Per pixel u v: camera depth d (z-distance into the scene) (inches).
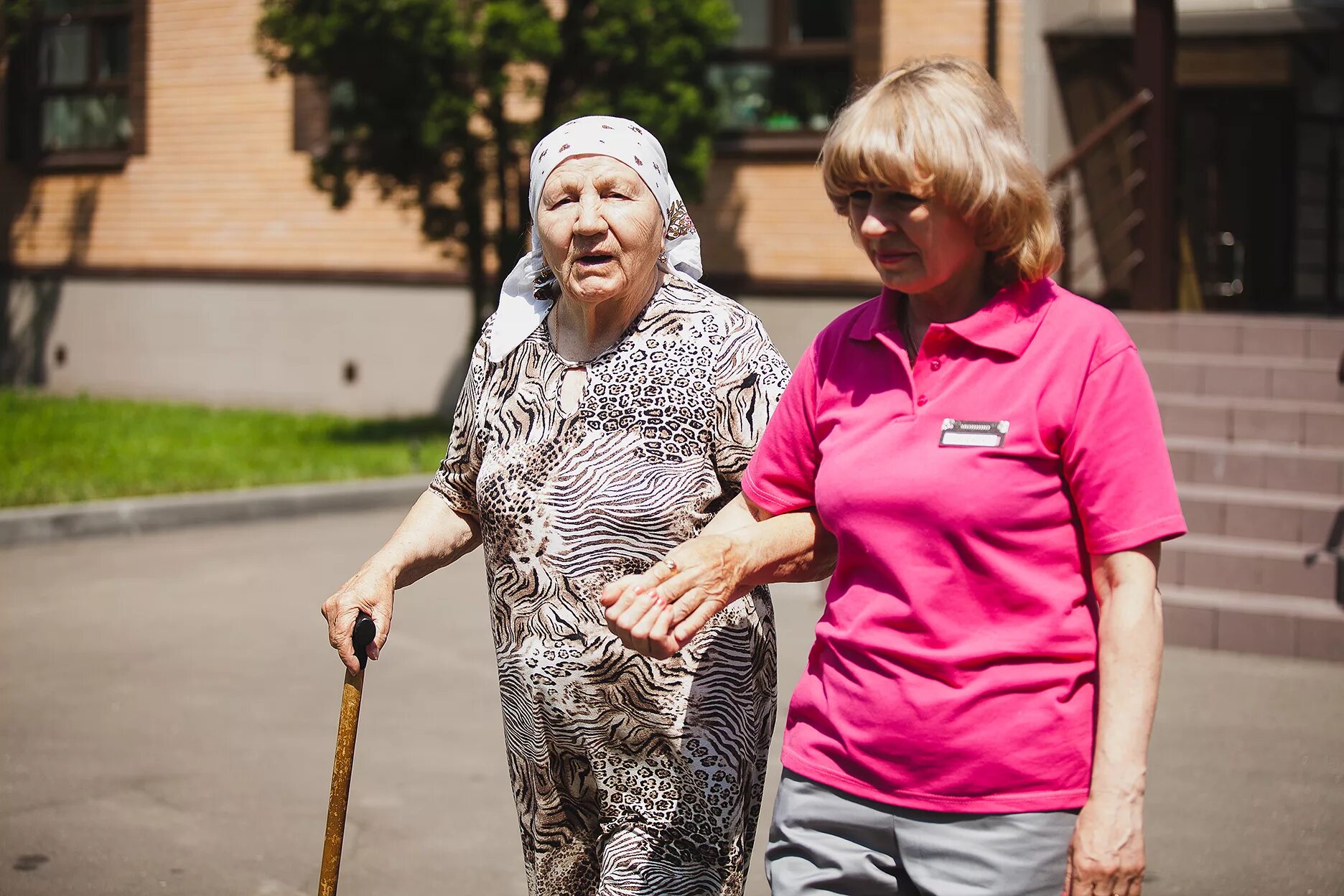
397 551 116.7
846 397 95.9
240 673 266.1
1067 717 87.7
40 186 745.0
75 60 737.6
